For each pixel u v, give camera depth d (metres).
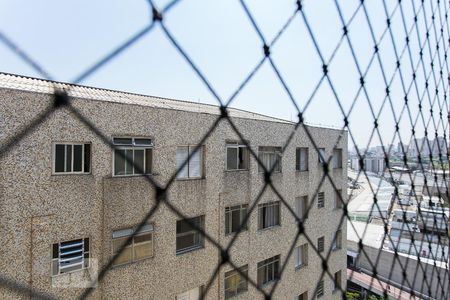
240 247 7.01
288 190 8.32
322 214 9.55
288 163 8.34
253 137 7.36
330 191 9.95
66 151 4.51
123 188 5.02
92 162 4.69
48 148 4.27
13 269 3.99
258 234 7.44
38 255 4.19
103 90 6.03
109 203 4.87
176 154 5.84
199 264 6.13
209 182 6.39
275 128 7.94
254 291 7.16
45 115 0.96
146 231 5.36
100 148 4.77
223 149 6.70
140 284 5.21
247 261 7.13
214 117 6.46
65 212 4.44
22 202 4.07
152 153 5.47
